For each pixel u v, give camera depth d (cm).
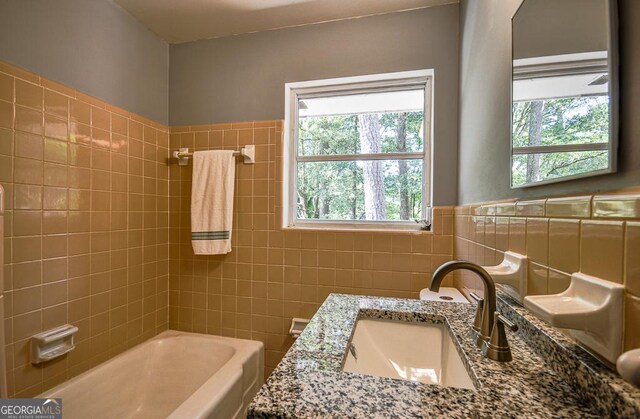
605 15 47
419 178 175
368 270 166
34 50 119
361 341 89
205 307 188
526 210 70
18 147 113
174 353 172
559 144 59
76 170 136
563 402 47
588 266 48
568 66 56
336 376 55
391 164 179
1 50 109
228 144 185
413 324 93
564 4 58
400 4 158
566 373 51
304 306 174
